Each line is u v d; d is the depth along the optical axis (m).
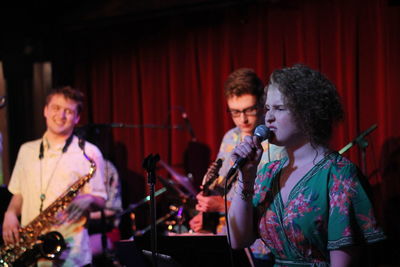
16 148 4.74
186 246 1.96
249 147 1.67
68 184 3.18
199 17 4.27
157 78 4.47
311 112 1.59
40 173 3.21
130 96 4.60
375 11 3.63
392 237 3.56
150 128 4.47
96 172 3.26
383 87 3.59
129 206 4.16
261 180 1.77
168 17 4.41
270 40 3.97
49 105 3.24
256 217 1.76
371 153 3.64
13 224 3.14
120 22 4.58
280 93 1.62
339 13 3.74
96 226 3.92
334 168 1.57
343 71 3.73
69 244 3.12
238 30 4.11
